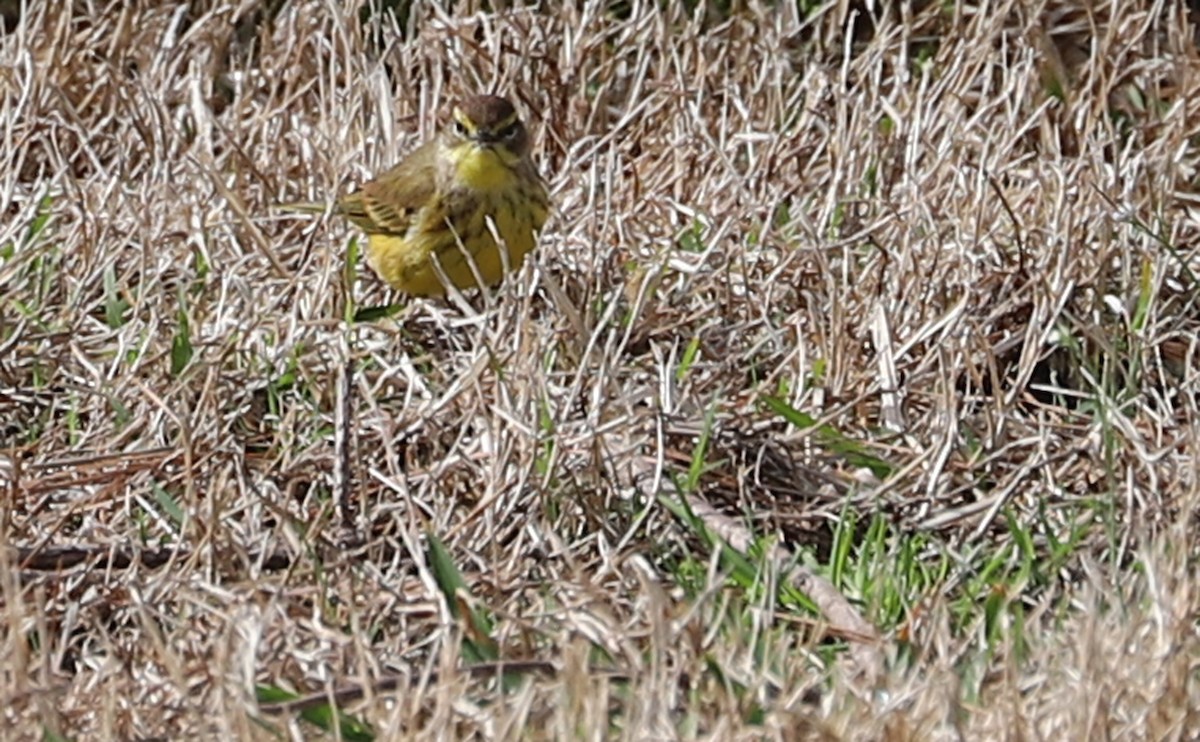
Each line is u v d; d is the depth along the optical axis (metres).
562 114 15.14
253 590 9.31
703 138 14.33
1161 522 10.15
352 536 10.24
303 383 11.76
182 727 8.43
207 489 10.59
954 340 11.90
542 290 12.90
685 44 15.35
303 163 14.44
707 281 12.80
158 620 9.39
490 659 8.85
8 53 15.23
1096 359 12.28
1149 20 15.20
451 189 12.53
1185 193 14.00
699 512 10.38
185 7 15.94
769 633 8.81
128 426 11.19
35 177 14.68
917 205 13.13
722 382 11.85
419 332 12.63
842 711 8.07
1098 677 7.98
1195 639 8.56
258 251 13.20
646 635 8.81
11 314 12.49
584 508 10.34
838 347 11.88
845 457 11.09
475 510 10.20
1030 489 10.85
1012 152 14.38
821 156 14.34
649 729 7.80
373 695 8.19
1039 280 12.30
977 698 8.45
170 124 14.55
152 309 12.38
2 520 10.02
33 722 8.38
